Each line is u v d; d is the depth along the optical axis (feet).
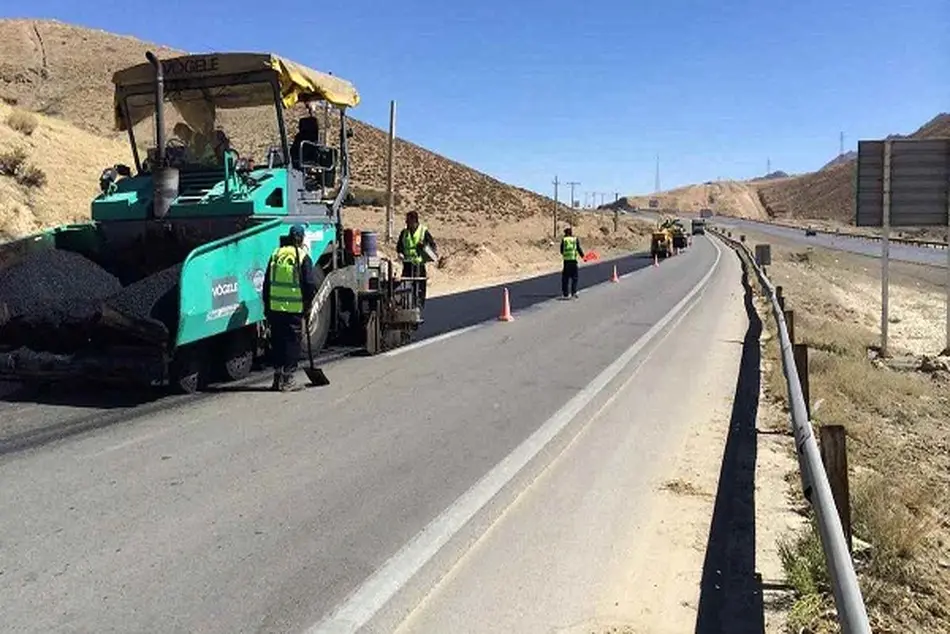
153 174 34.06
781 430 30.55
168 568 16.90
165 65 36.01
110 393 33.01
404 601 15.85
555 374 40.16
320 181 39.81
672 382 39.73
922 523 22.57
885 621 16.93
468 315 65.82
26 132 96.58
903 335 97.40
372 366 40.57
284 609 15.33
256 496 21.29
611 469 25.13
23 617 14.76
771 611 16.11
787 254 229.66
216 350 34.37
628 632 15.11
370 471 23.68
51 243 34.01
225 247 31.01
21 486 21.58
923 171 59.16
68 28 343.87
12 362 29.50
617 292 91.50
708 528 20.43
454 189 339.77
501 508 21.24
